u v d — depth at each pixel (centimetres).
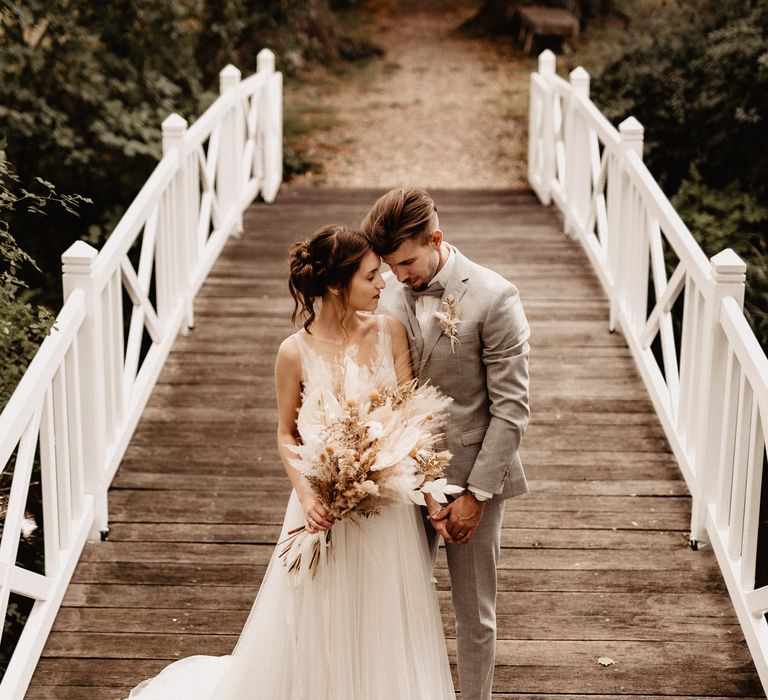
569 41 1328
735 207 756
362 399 272
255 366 563
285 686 292
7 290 407
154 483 457
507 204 844
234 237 760
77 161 763
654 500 446
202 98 850
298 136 1075
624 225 584
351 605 285
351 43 1344
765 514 514
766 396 331
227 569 404
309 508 274
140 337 507
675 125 817
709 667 352
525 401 277
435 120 1130
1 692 327
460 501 280
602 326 607
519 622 374
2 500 452
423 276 273
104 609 379
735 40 763
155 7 819
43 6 760
